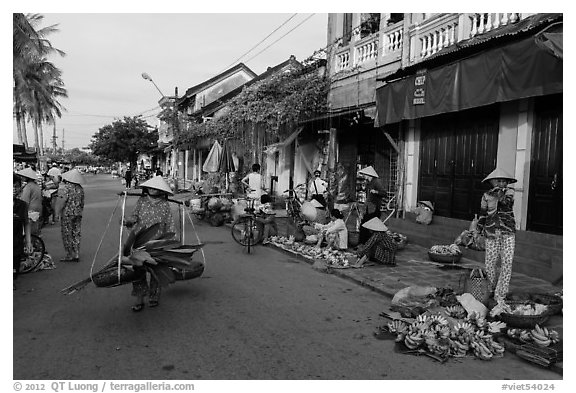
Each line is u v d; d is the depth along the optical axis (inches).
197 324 211.0
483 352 179.9
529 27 294.5
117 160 2267.5
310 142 670.5
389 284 280.7
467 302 220.8
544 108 320.2
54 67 1574.8
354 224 503.2
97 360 171.0
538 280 287.0
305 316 226.2
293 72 685.3
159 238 228.2
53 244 409.7
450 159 413.7
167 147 1555.1
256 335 199.0
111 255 361.1
